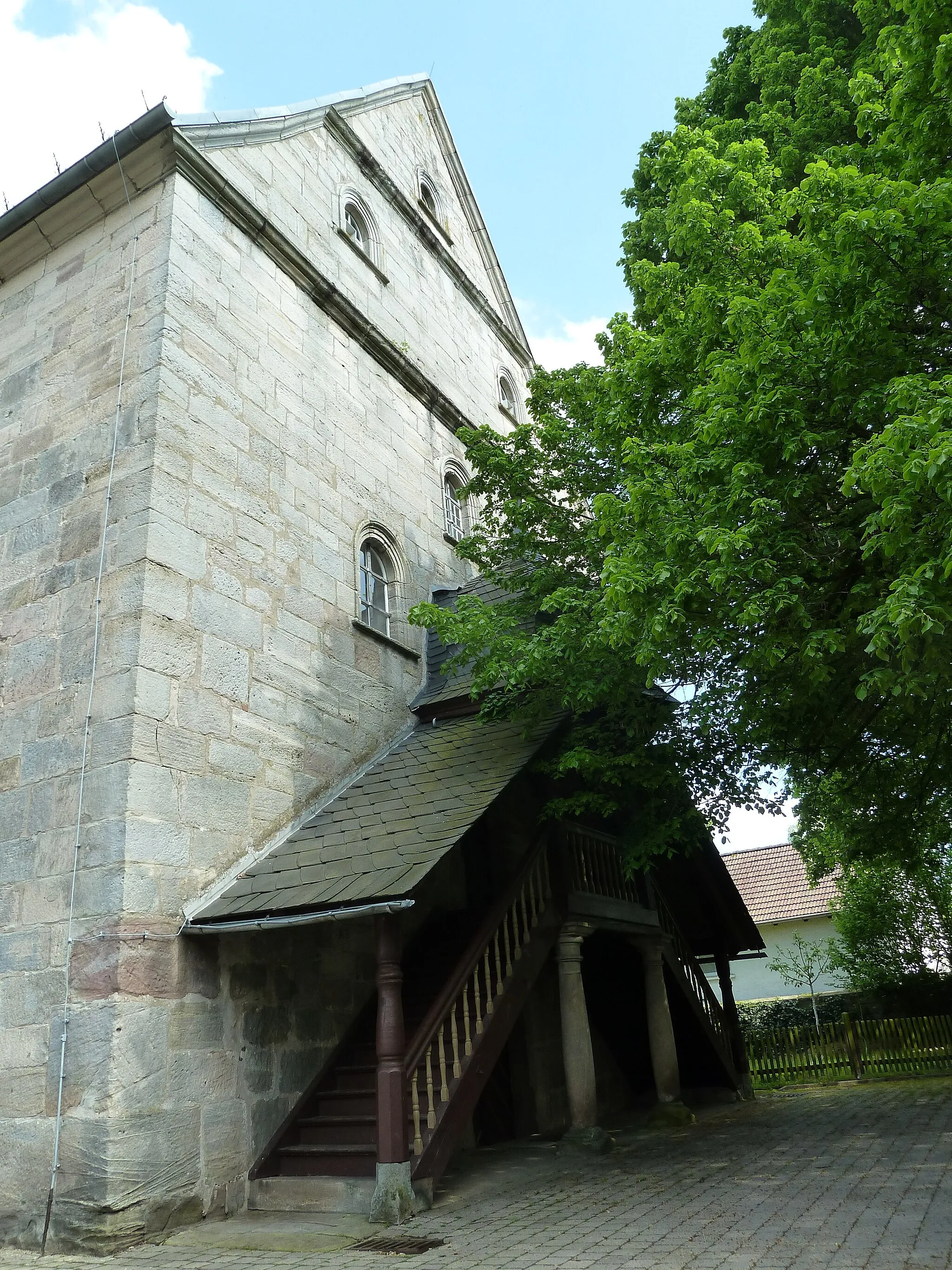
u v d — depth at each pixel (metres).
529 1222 5.98
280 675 8.91
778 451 6.50
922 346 6.44
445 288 15.77
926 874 17.44
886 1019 17.36
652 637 6.39
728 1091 12.81
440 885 10.30
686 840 9.02
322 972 8.35
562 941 9.23
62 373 9.17
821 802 11.38
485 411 16.08
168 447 8.26
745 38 14.52
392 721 10.55
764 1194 6.34
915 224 6.01
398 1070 6.57
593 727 9.09
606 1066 12.66
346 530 10.71
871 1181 6.55
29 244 10.09
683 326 7.69
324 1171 7.09
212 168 9.75
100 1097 6.27
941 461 4.70
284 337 10.48
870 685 5.76
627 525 7.59
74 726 7.48
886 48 6.77
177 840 7.26
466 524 14.09
